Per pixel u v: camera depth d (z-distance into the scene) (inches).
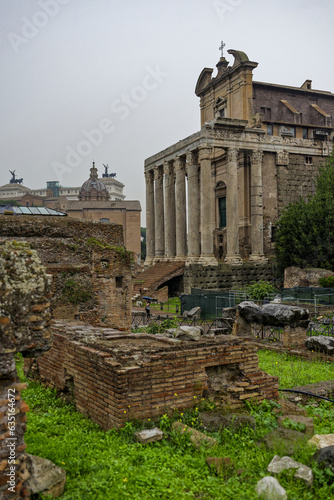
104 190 4106.8
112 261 729.0
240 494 240.2
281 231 1609.3
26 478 218.4
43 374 451.2
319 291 1214.3
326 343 654.5
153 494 236.1
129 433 304.2
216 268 1628.9
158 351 344.2
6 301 218.7
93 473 255.8
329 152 1910.7
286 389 438.3
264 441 306.7
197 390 350.3
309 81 2154.3
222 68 2004.2
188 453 289.3
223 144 1683.1
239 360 381.4
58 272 664.4
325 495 242.4
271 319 746.8
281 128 1871.3
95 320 700.0
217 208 2031.3
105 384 328.5
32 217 749.9
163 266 1852.9
